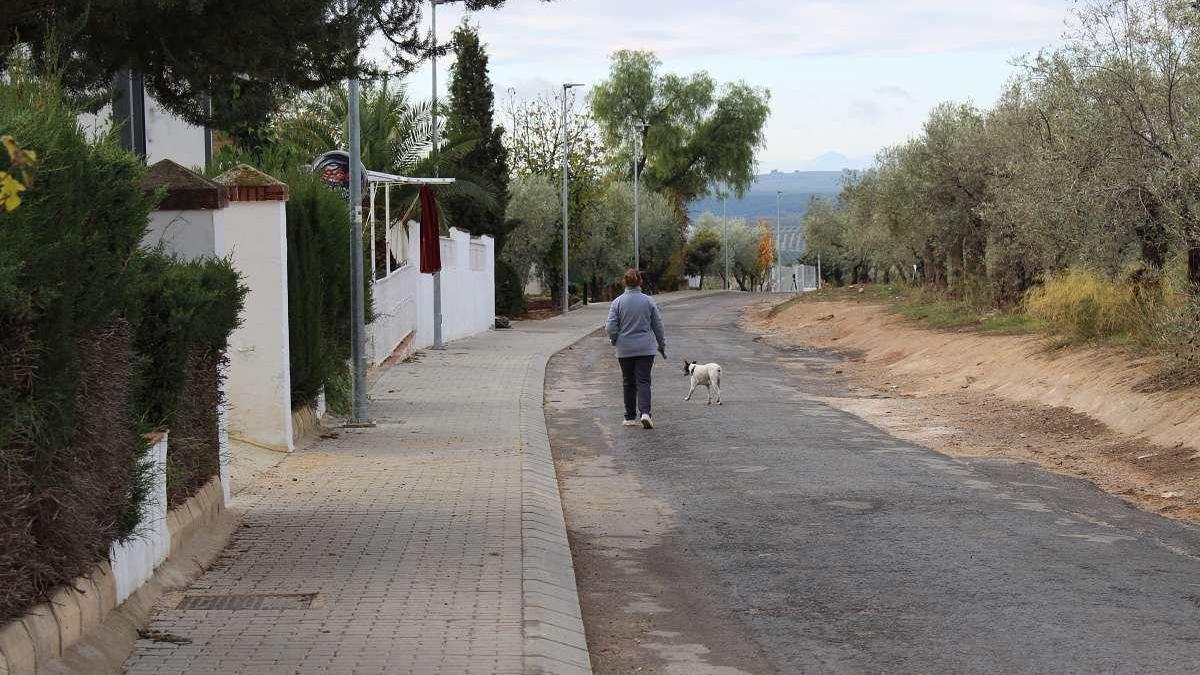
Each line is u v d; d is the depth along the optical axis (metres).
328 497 9.55
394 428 14.16
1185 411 12.88
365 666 5.40
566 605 6.72
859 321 34.38
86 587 5.42
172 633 5.88
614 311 15.38
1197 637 6.20
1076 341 18.75
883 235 40.47
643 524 9.38
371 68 9.83
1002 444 13.60
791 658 6.01
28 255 4.43
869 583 7.43
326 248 14.59
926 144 28.41
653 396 19.05
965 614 6.69
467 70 44.94
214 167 15.15
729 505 10.06
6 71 7.36
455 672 5.34
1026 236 20.14
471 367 23.17
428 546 7.85
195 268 7.87
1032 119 20.20
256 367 11.84
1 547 4.53
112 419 5.66
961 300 30.73
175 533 7.17
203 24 8.52
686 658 6.05
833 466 11.98
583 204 58.50
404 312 26.23
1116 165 15.49
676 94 79.38
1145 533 8.79
